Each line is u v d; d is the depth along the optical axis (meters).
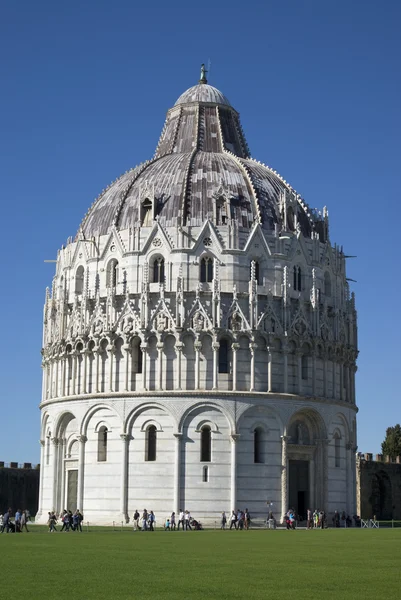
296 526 122.25
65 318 131.75
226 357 121.38
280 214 131.00
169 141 144.12
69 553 61.00
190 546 69.75
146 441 119.56
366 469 161.25
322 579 43.12
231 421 118.50
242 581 42.25
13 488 165.50
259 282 125.44
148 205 128.62
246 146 147.50
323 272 133.12
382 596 37.16
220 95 146.50
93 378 124.69
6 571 47.06
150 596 36.94
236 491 117.56
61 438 129.12
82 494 123.38
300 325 125.44
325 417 126.31
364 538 84.31
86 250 131.00
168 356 120.75
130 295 123.75
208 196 128.38
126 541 78.06
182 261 123.44
